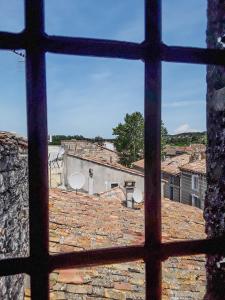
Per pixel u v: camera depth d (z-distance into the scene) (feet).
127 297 12.07
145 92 3.75
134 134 120.06
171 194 75.20
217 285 5.31
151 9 3.72
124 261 3.68
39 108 3.45
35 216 3.45
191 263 15.83
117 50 3.63
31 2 3.40
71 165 61.16
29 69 3.43
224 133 5.32
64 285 12.28
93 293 12.04
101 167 60.23
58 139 90.94
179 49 3.76
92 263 3.59
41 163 3.47
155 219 3.74
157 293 3.76
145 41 3.72
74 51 3.53
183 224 23.77
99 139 129.49
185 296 12.90
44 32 3.45
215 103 5.61
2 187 10.81
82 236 17.11
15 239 12.73
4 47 3.36
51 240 15.93
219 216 5.41
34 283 3.43
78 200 25.21
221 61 3.92
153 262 3.73
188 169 64.44
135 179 60.23
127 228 19.92
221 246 3.93
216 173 5.54
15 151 12.91
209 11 5.70
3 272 3.33
